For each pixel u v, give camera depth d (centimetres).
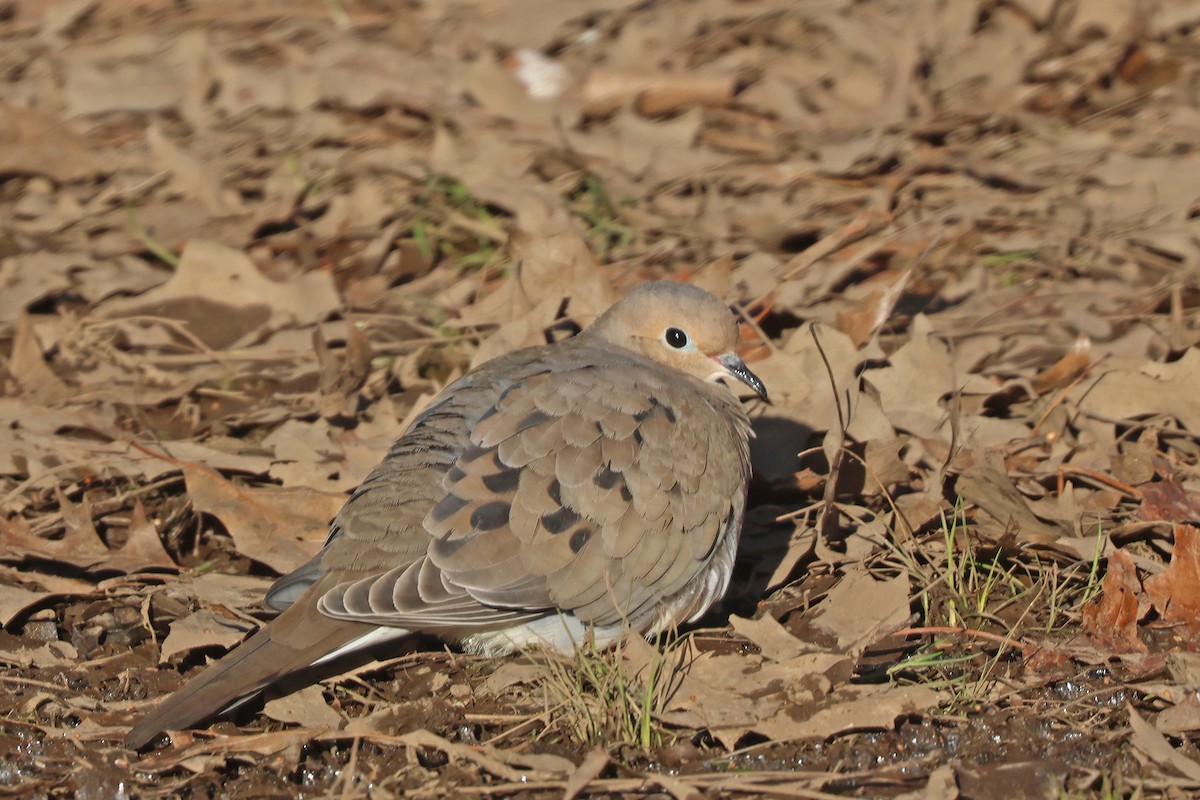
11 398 1248
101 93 1788
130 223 1544
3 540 1040
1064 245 1444
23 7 2044
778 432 1132
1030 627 950
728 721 849
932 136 1673
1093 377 1193
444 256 1501
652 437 923
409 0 2030
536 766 822
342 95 1750
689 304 1045
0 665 948
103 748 860
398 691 918
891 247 1466
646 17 1895
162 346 1352
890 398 1176
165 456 1087
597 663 892
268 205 1545
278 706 884
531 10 1895
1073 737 844
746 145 1664
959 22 1816
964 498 1044
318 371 1299
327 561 895
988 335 1302
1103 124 1683
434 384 1269
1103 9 1816
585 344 1060
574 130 1683
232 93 1778
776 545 1045
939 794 784
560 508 889
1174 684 879
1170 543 1007
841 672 878
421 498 895
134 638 973
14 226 1551
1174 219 1456
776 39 1852
